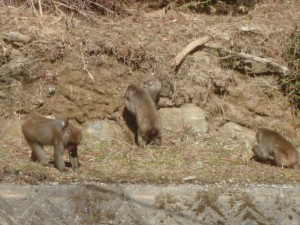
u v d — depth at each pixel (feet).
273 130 81.61
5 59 81.97
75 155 70.23
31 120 71.51
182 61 86.33
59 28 86.99
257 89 87.30
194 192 65.87
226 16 99.45
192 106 85.51
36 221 63.46
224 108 86.17
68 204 64.08
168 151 79.25
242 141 84.17
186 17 97.86
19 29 84.84
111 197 64.64
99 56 84.43
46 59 83.15
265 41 90.38
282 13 97.30
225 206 65.62
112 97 83.87
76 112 82.94
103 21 93.56
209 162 75.61
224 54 87.86
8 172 68.18
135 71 85.46
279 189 66.80
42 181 66.44
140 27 92.22
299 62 88.12
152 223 64.49
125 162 74.54
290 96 87.71
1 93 81.97
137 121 80.38
